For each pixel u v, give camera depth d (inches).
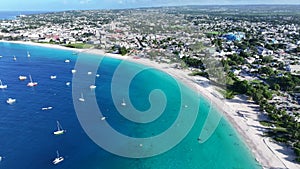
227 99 3882.9
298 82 4343.0
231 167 2394.2
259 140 2780.5
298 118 3171.8
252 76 4968.0
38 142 2827.3
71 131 3056.1
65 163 2468.0
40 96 4227.4
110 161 2500.0
